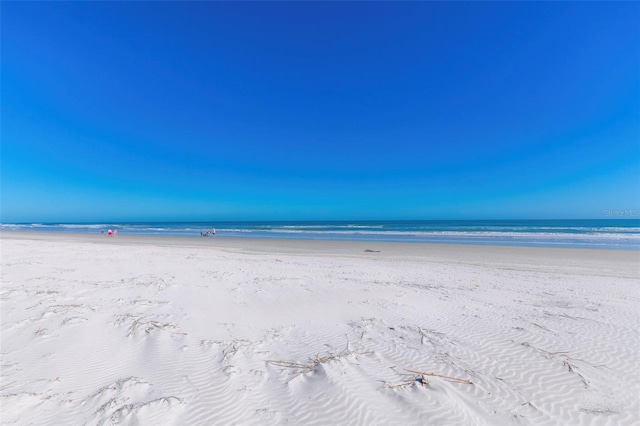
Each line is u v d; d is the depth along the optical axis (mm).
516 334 5625
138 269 10820
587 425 3334
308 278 10102
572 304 7523
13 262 11562
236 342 5176
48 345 4844
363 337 5516
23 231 49156
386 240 28531
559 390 3922
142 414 3314
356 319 6453
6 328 5406
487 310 7039
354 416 3418
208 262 13000
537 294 8500
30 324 5582
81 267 10883
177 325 5754
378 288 8984
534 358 4711
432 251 19688
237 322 6141
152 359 4531
